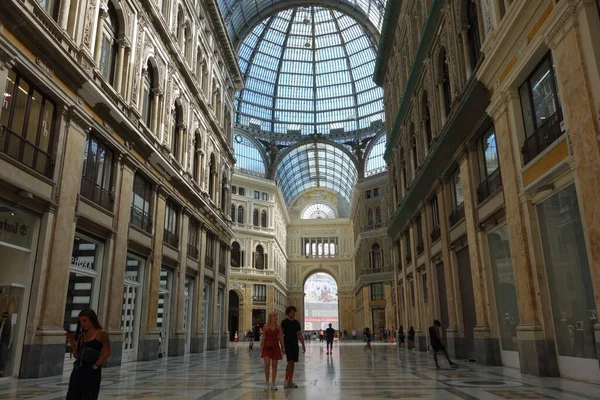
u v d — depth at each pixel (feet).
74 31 38.17
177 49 63.16
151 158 53.67
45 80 33.50
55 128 35.63
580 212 25.62
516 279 33.88
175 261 63.26
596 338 23.90
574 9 25.71
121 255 45.83
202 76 79.92
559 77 27.17
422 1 64.80
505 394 22.06
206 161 79.97
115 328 44.04
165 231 60.75
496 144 40.37
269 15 147.54
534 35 30.60
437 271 62.39
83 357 13.97
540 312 31.07
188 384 28.43
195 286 73.77
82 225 39.24
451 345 51.80
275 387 25.31
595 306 25.86
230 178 101.96
